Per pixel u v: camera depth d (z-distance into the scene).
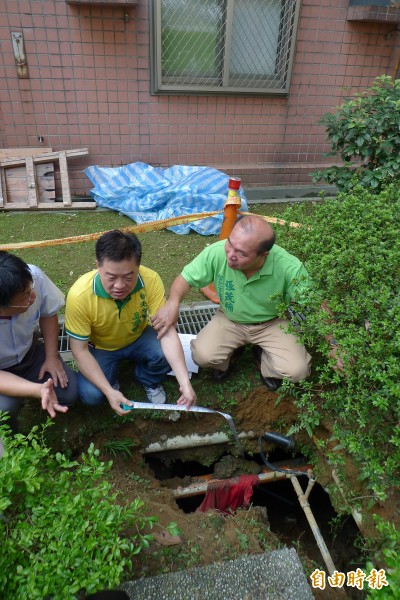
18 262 1.78
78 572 1.29
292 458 2.79
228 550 1.99
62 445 2.38
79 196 5.41
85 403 2.38
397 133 3.90
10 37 4.53
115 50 4.75
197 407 2.41
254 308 2.40
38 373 2.28
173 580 1.73
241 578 1.75
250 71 5.24
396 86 3.95
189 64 5.03
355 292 2.15
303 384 2.30
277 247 2.35
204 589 1.71
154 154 5.41
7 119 4.92
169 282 3.75
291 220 3.05
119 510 1.47
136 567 1.82
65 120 5.02
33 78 4.76
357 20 5.03
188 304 3.40
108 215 5.04
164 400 2.56
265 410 2.68
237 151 5.61
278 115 5.49
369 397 1.88
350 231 2.58
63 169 5.01
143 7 4.59
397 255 2.22
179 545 1.96
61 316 3.22
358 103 3.96
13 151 4.96
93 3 4.39
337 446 2.24
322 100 5.53
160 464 2.72
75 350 2.19
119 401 2.20
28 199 5.01
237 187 3.08
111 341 2.33
